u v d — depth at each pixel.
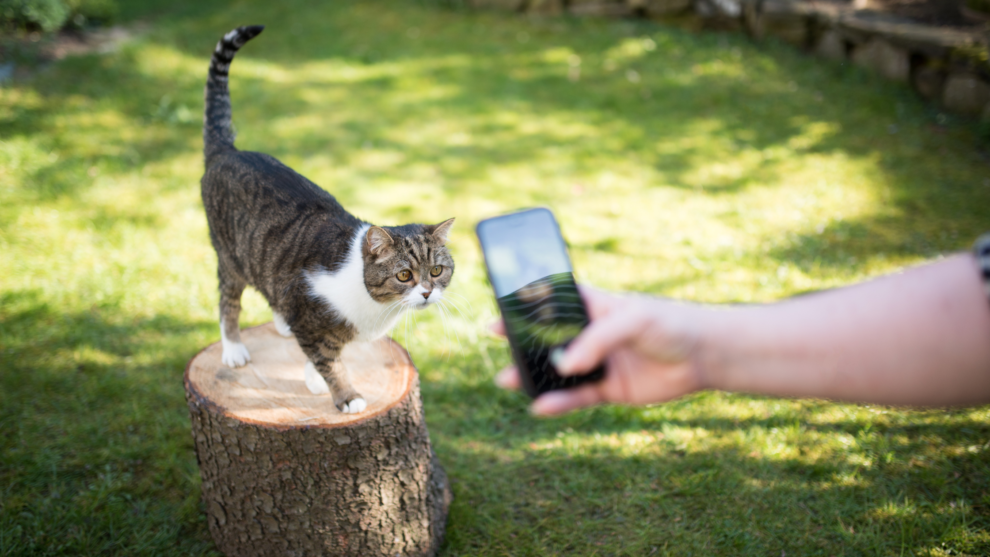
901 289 0.85
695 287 4.26
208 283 4.23
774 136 6.29
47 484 2.84
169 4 9.03
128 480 2.89
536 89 7.36
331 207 2.50
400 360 2.65
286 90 7.04
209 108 2.89
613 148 6.22
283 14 8.97
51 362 3.50
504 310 1.13
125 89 6.46
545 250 1.19
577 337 1.09
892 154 5.77
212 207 2.64
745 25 8.14
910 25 6.67
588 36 8.49
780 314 0.91
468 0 9.38
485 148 6.22
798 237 4.79
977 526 2.65
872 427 3.20
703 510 2.83
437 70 7.75
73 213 4.73
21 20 6.98
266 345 2.76
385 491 2.38
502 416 3.44
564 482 3.01
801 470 2.99
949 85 6.23
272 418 2.24
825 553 2.59
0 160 5.11
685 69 7.59
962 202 5.05
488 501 2.92
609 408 3.40
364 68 7.73
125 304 3.98
